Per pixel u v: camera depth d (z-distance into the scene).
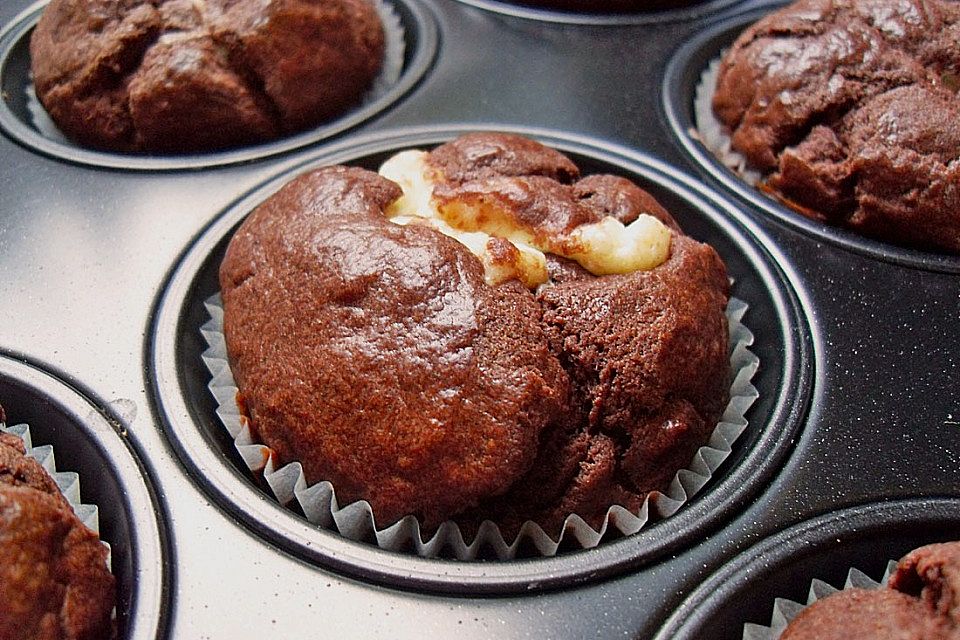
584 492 0.13
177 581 0.11
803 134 0.16
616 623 0.11
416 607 0.11
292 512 0.12
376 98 0.18
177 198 0.16
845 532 0.12
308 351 0.13
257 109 0.17
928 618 0.11
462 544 0.12
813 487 0.12
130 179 0.16
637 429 0.13
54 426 0.13
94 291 0.14
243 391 0.13
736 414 0.14
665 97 0.18
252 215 0.14
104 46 0.17
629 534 0.12
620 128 0.17
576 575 0.11
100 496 0.13
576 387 0.13
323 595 0.11
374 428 0.12
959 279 0.15
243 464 0.13
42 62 0.17
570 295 0.13
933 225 0.15
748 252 0.15
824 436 0.13
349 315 0.12
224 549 0.12
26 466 0.12
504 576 0.11
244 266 0.14
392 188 0.14
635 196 0.14
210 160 0.17
